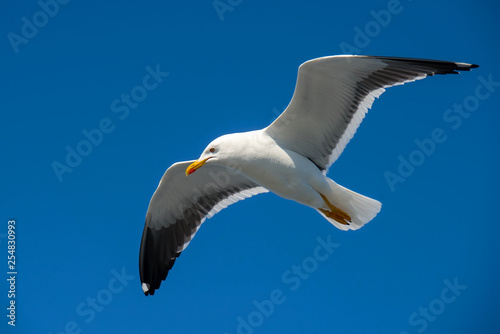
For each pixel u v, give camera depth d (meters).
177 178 13.55
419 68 11.66
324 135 12.23
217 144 12.38
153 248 14.55
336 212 12.27
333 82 11.55
